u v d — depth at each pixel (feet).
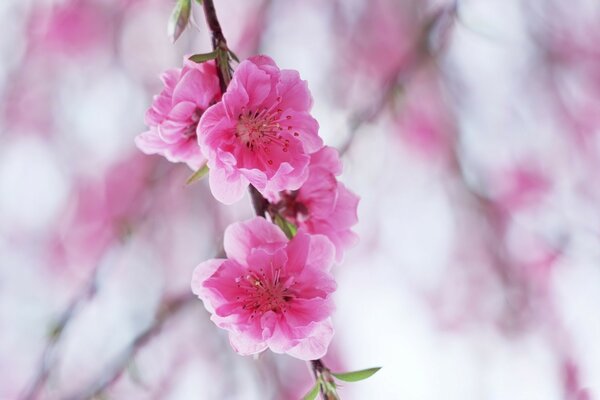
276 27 5.02
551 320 4.97
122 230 3.61
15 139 5.31
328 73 4.92
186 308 3.61
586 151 5.09
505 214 4.93
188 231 4.72
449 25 3.48
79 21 5.06
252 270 2.38
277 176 2.38
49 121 5.30
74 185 5.23
